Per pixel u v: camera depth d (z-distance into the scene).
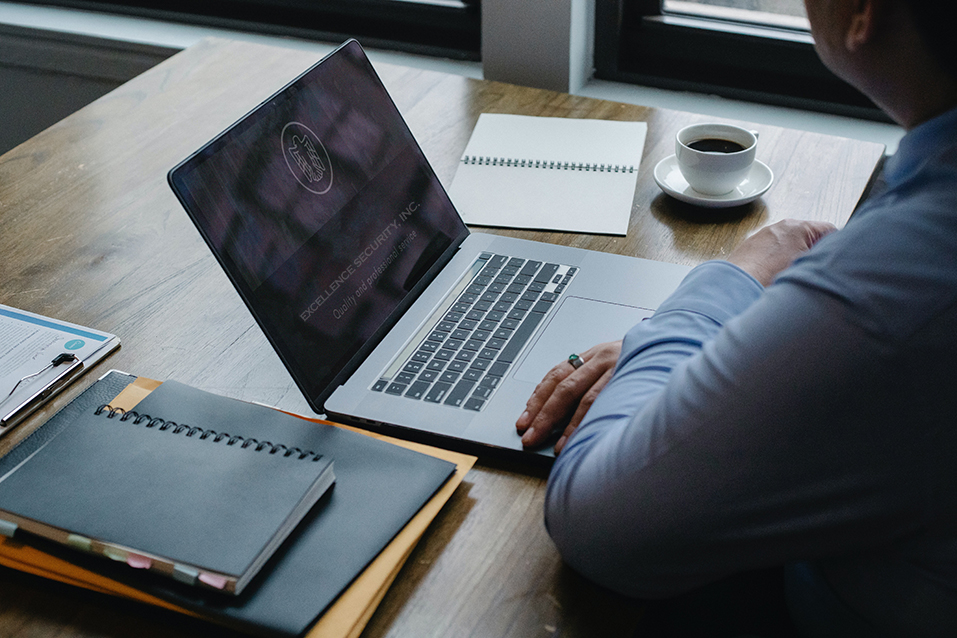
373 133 0.93
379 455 0.71
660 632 0.79
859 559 0.55
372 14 1.94
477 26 1.85
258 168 0.79
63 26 2.11
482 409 0.76
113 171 1.19
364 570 0.62
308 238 0.82
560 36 1.53
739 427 0.49
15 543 0.63
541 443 0.73
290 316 0.78
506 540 0.67
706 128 1.10
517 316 0.88
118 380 0.82
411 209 0.95
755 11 1.66
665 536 0.53
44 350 0.86
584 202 1.08
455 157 1.19
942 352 0.44
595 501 0.56
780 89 1.68
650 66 1.76
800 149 1.18
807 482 0.49
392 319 0.88
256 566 0.60
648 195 1.10
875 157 1.16
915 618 0.54
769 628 0.79
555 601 0.62
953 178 0.45
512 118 1.28
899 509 0.49
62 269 1.00
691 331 0.66
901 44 0.45
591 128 1.25
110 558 0.61
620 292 0.91
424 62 1.90
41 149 1.25
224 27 2.08
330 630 0.58
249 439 0.70
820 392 0.46
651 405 0.55
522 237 1.03
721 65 1.70
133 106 1.35
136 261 1.02
